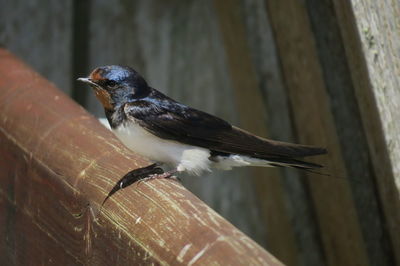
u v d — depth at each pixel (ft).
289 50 26.43
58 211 19.95
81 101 36.63
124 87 22.70
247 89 30.32
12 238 22.70
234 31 29.96
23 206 21.89
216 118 22.81
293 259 32.12
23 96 23.86
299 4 24.71
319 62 24.94
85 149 20.15
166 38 36.27
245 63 29.76
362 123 23.76
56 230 20.07
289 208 31.24
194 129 22.35
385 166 22.58
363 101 22.72
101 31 36.27
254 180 32.96
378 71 21.27
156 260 15.66
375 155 23.11
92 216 18.42
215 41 35.68
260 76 29.35
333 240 28.86
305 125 27.30
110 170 18.93
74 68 36.27
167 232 15.87
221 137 22.27
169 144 22.34
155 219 16.48
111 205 17.90
